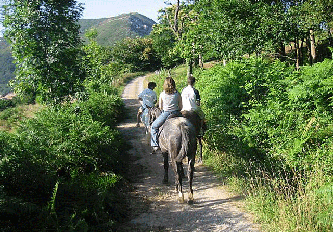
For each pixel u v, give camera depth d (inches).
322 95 272.1
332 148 234.7
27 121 313.7
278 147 272.7
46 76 468.4
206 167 354.3
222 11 744.3
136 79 2018.9
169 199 274.5
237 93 392.5
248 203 245.0
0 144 221.5
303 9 670.5
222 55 770.2
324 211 189.2
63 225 186.7
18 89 467.8
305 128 251.6
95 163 306.7
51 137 299.6
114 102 703.1
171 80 285.0
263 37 698.2
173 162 256.4
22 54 450.3
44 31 465.7
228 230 213.9
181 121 266.2
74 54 489.7
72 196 227.6
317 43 1020.5
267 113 305.7
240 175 297.9
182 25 1360.7
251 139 308.0
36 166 227.1
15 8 451.2
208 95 447.2
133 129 597.9
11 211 168.9
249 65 409.1
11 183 208.4
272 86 341.4
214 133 390.0
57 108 414.0
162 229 221.8
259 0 778.2
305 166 238.4
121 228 222.7
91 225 209.2
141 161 395.5
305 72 314.7
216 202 261.9
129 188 297.4
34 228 178.1
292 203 213.5
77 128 314.8
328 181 214.7
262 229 209.9
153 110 342.3
